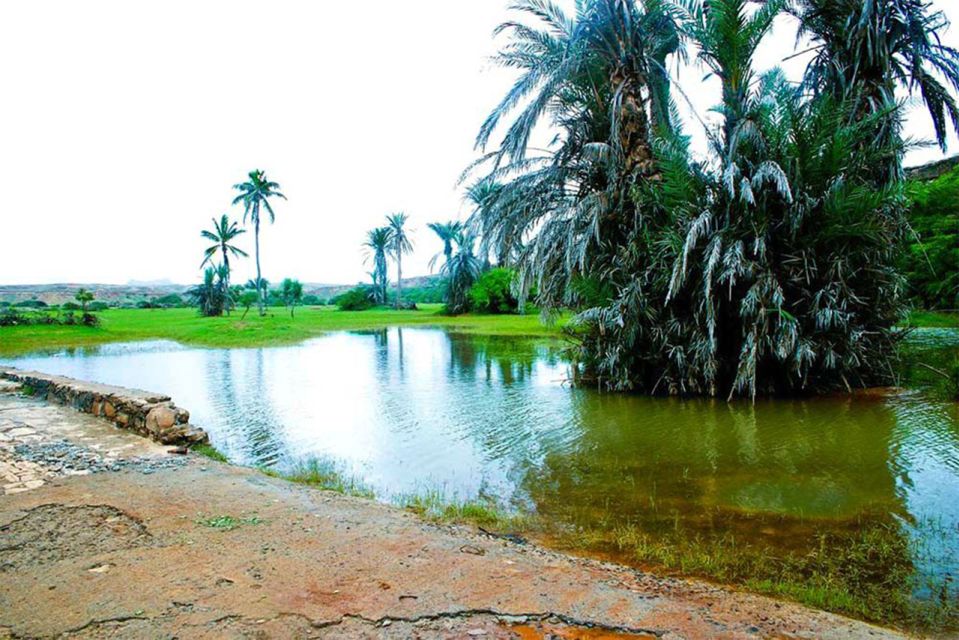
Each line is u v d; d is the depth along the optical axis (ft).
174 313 204.95
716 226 35.22
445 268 188.34
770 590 12.20
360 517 15.39
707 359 35.81
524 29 45.29
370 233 251.80
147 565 11.92
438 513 16.90
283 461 23.98
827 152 33.47
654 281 37.42
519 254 48.39
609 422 30.42
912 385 37.68
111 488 17.38
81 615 9.82
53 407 30.78
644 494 19.10
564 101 45.75
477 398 39.11
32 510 15.35
